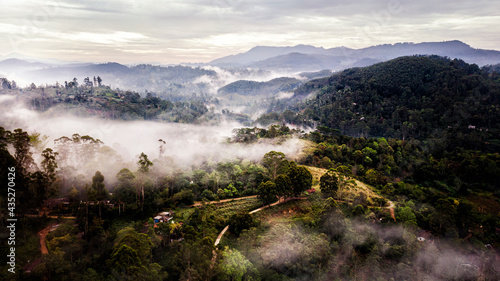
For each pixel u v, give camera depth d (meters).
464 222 65.50
